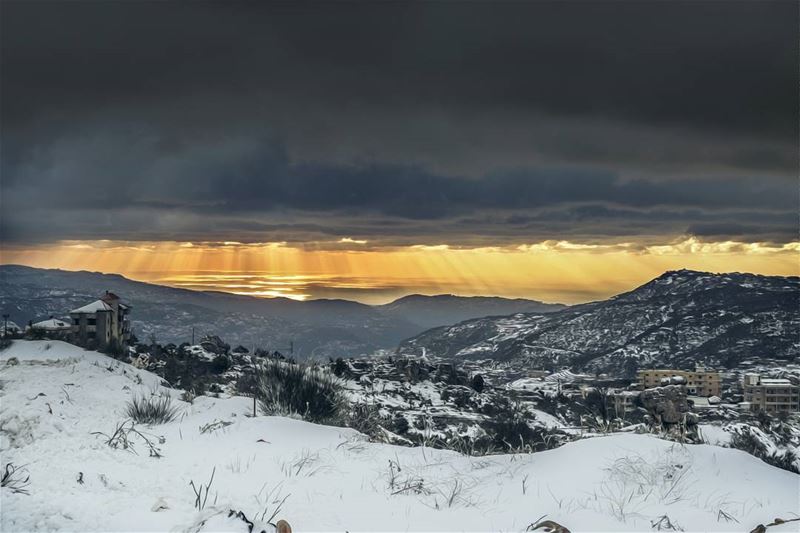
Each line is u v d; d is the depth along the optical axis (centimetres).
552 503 1152
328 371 2177
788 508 1135
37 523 905
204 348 4744
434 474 1309
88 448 1333
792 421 4194
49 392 1908
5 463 1202
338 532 995
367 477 1276
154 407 1778
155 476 1202
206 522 912
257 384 2114
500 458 1444
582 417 2238
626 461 1316
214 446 1438
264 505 1094
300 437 1520
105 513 960
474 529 1024
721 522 1071
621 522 1060
